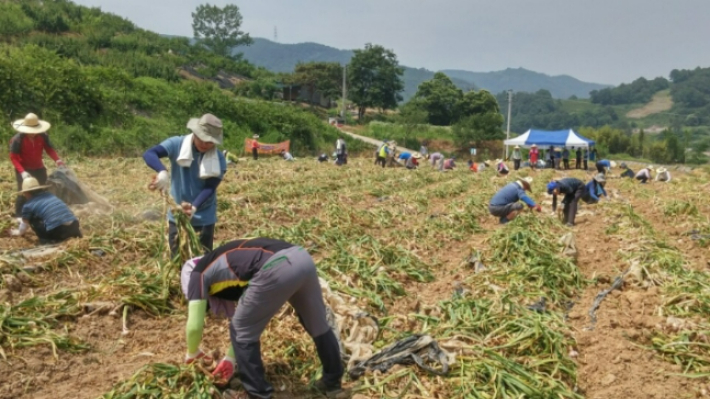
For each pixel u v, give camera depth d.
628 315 6.30
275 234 9.02
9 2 51.59
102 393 4.40
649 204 14.62
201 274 4.18
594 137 64.81
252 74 66.94
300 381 4.69
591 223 12.03
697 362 5.16
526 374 4.70
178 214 5.52
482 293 6.87
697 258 9.20
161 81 38.62
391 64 72.94
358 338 5.25
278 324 5.43
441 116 74.69
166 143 5.62
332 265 7.34
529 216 10.68
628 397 4.65
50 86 27.77
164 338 5.36
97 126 28.27
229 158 22.08
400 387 4.55
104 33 53.28
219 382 4.32
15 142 8.25
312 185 15.91
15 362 4.65
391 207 13.55
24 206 7.54
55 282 6.44
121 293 5.80
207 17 93.12
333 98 73.44
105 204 9.74
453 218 11.74
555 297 6.86
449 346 5.07
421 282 7.66
